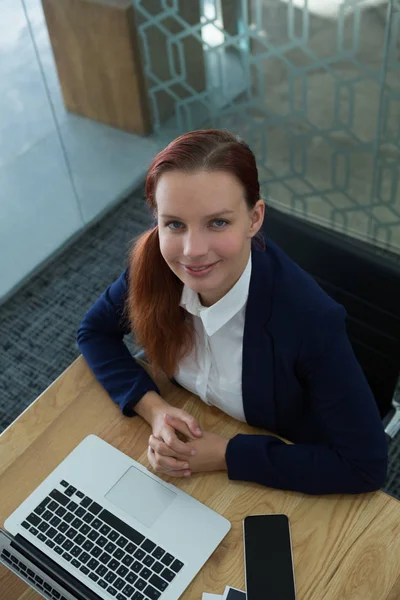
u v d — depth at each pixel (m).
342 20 2.36
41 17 2.51
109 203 3.14
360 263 1.52
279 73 2.63
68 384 1.54
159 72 2.85
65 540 1.28
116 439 1.43
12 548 1.24
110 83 2.78
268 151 2.91
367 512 1.30
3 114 2.58
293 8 2.42
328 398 1.34
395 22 2.28
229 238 1.14
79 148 2.89
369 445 1.31
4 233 2.78
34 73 2.59
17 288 2.91
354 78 2.49
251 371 1.38
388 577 1.21
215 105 2.88
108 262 3.00
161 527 1.29
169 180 1.11
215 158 1.10
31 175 2.77
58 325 2.81
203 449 1.36
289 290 1.33
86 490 1.35
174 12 2.64
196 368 1.46
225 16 2.58
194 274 1.18
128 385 1.49
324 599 1.19
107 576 1.23
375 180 2.77
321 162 2.83
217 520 1.29
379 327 1.58
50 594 1.19
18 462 1.41
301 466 1.32
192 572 1.23
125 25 2.62
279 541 1.25
